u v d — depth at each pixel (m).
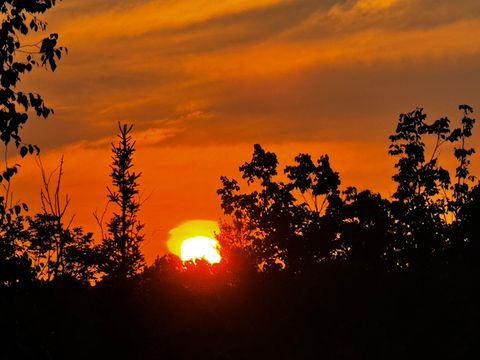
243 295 73.38
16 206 26.06
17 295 26.20
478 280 66.19
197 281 78.38
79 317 40.19
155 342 62.12
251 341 63.81
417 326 58.56
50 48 24.38
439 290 64.25
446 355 53.62
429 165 102.44
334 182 112.25
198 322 67.62
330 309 66.12
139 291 66.81
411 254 93.44
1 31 23.94
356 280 70.50
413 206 99.56
